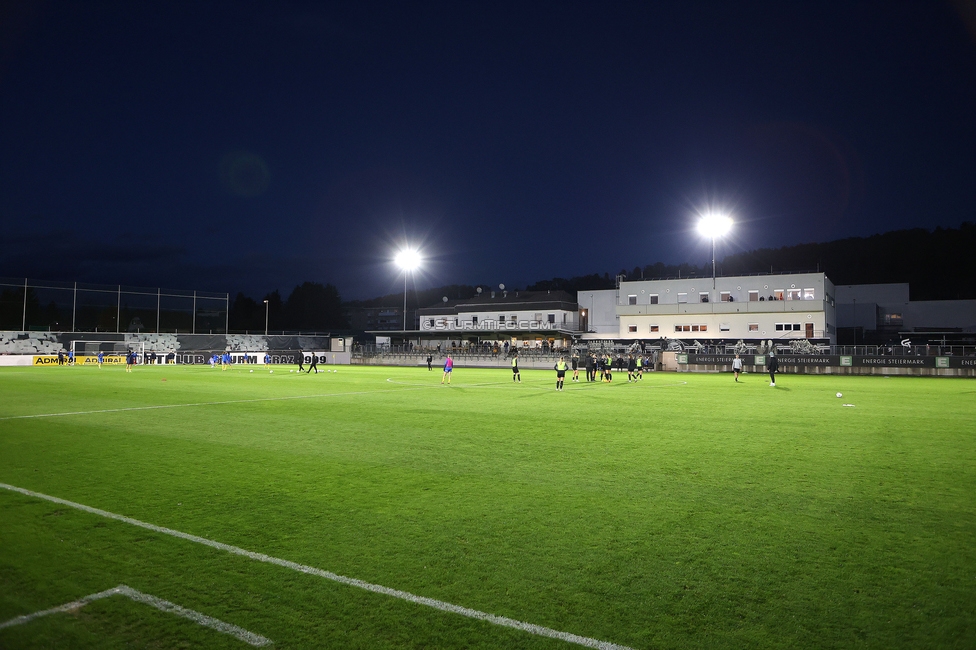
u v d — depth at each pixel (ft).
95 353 185.98
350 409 57.67
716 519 21.36
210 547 18.62
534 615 14.06
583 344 209.26
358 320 382.01
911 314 221.66
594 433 42.06
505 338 234.17
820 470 29.58
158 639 13.12
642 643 12.78
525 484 26.71
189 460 32.40
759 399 69.00
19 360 164.86
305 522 21.11
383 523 20.95
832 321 212.43
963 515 21.85
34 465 31.07
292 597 15.06
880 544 18.70
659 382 105.70
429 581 15.97
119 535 19.76
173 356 188.55
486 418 50.65
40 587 15.75
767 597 14.97
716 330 203.82
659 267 384.06
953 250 351.25
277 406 60.39
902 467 30.25
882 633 13.21
